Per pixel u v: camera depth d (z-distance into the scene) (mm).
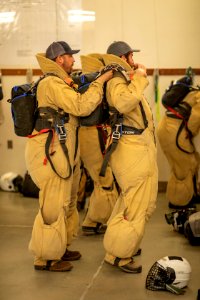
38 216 4027
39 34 7289
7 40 7348
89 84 4008
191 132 6012
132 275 4012
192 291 3697
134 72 3885
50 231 3951
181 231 5141
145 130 3984
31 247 4047
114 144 3947
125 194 3996
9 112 7500
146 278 3781
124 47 4148
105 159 3977
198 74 7035
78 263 4301
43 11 7242
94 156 4965
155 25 7055
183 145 5996
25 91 3975
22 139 7562
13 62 7379
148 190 3945
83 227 5148
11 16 7309
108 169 4996
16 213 6129
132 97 3756
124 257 4000
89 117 3980
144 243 4867
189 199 6164
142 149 3939
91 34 7184
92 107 3838
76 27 7199
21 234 5242
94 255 4508
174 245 4801
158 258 4430
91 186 6703
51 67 4023
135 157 3922
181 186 6109
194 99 5973
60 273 4074
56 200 3967
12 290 3740
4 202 6742
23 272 4105
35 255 4102
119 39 7129
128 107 3789
